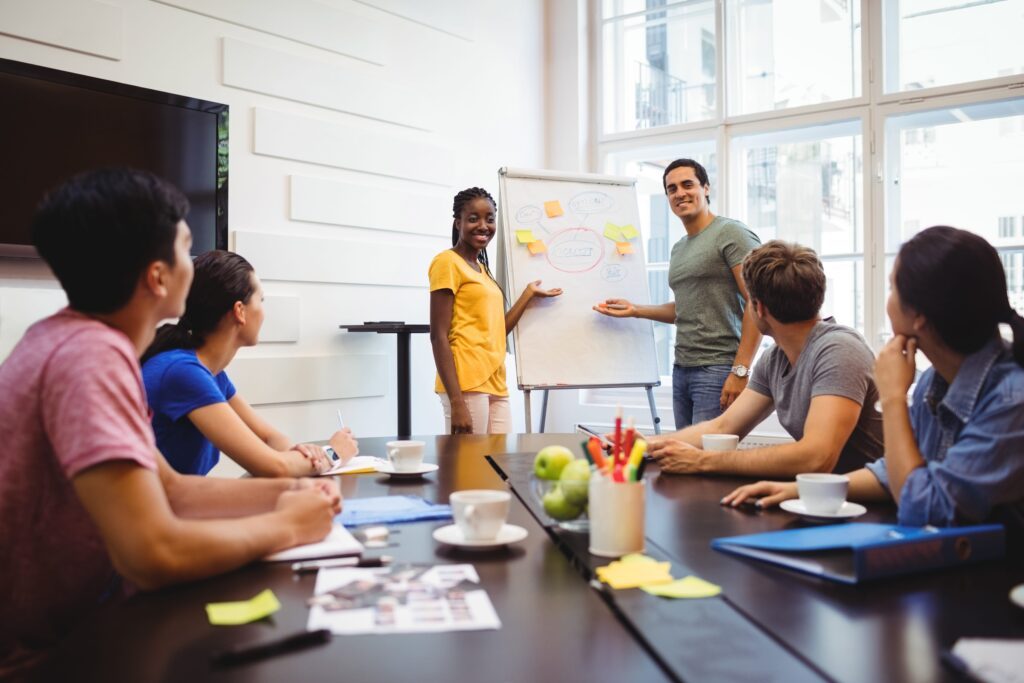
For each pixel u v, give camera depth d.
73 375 0.95
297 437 3.47
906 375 1.35
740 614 0.83
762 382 2.01
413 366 4.00
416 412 4.01
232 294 1.72
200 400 1.61
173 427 1.63
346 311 3.66
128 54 2.93
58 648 0.76
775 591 0.91
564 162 4.80
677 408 3.37
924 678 0.67
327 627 0.79
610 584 0.93
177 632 0.80
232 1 3.23
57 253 1.00
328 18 3.58
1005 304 1.23
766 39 4.28
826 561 1.00
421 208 4.00
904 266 1.28
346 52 3.66
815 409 1.65
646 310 3.65
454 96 4.22
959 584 0.93
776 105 4.26
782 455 1.61
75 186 1.00
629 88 4.79
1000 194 3.71
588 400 4.83
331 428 3.60
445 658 0.73
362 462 1.82
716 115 4.39
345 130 3.64
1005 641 0.73
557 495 1.17
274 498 1.29
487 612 0.85
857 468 1.75
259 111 3.31
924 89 3.79
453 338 3.15
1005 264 3.70
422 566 1.02
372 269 3.76
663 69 4.64
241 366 3.24
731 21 4.38
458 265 3.14
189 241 1.10
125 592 1.16
